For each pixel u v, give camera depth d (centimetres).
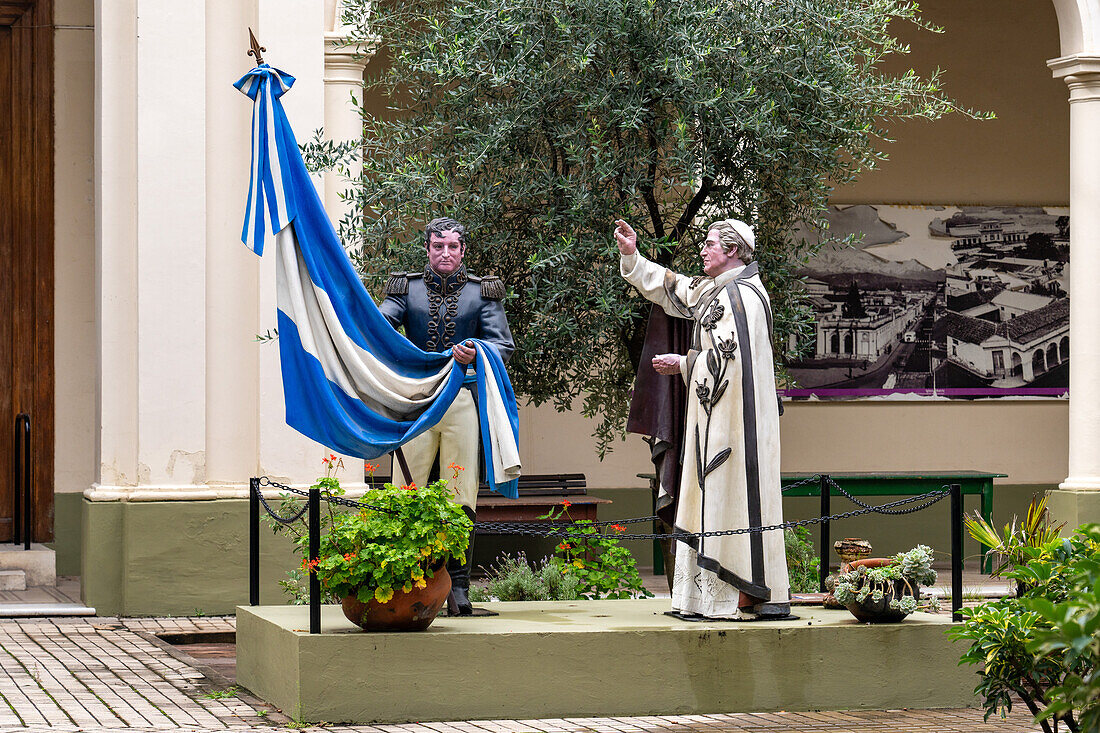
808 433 1559
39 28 1387
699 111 905
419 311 765
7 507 1369
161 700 728
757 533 735
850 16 951
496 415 755
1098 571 393
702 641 711
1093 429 1291
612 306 902
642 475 1446
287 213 756
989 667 559
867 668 731
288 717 682
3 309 1377
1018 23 1594
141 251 1095
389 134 1035
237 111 1120
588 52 881
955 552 758
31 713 682
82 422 1395
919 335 1580
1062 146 1609
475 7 929
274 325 1112
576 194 899
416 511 690
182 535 1090
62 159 1394
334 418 743
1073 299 1299
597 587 959
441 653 681
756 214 966
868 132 968
